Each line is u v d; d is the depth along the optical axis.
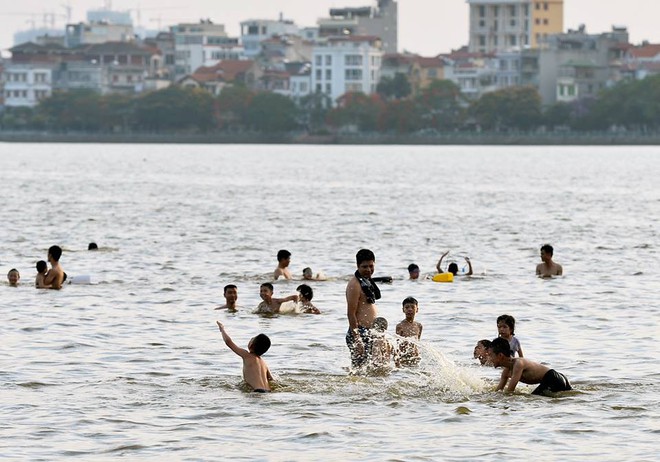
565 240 100.12
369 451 34.81
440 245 95.31
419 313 58.25
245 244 94.44
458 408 39.38
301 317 56.81
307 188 184.50
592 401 40.34
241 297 63.75
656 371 44.81
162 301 61.97
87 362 46.28
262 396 40.97
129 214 127.12
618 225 116.31
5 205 139.75
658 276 73.75
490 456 34.34
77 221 117.19
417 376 43.66
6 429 36.75
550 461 33.91
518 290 66.62
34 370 44.69
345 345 49.94
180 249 90.06
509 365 42.03
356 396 41.03
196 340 50.91
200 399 40.53
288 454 34.50
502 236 103.56
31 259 82.94
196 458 34.09
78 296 63.34
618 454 34.53
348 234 104.50
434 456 34.34
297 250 90.19
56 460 33.91
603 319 56.59
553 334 52.56
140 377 43.69
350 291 44.84
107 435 36.25
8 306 59.66
